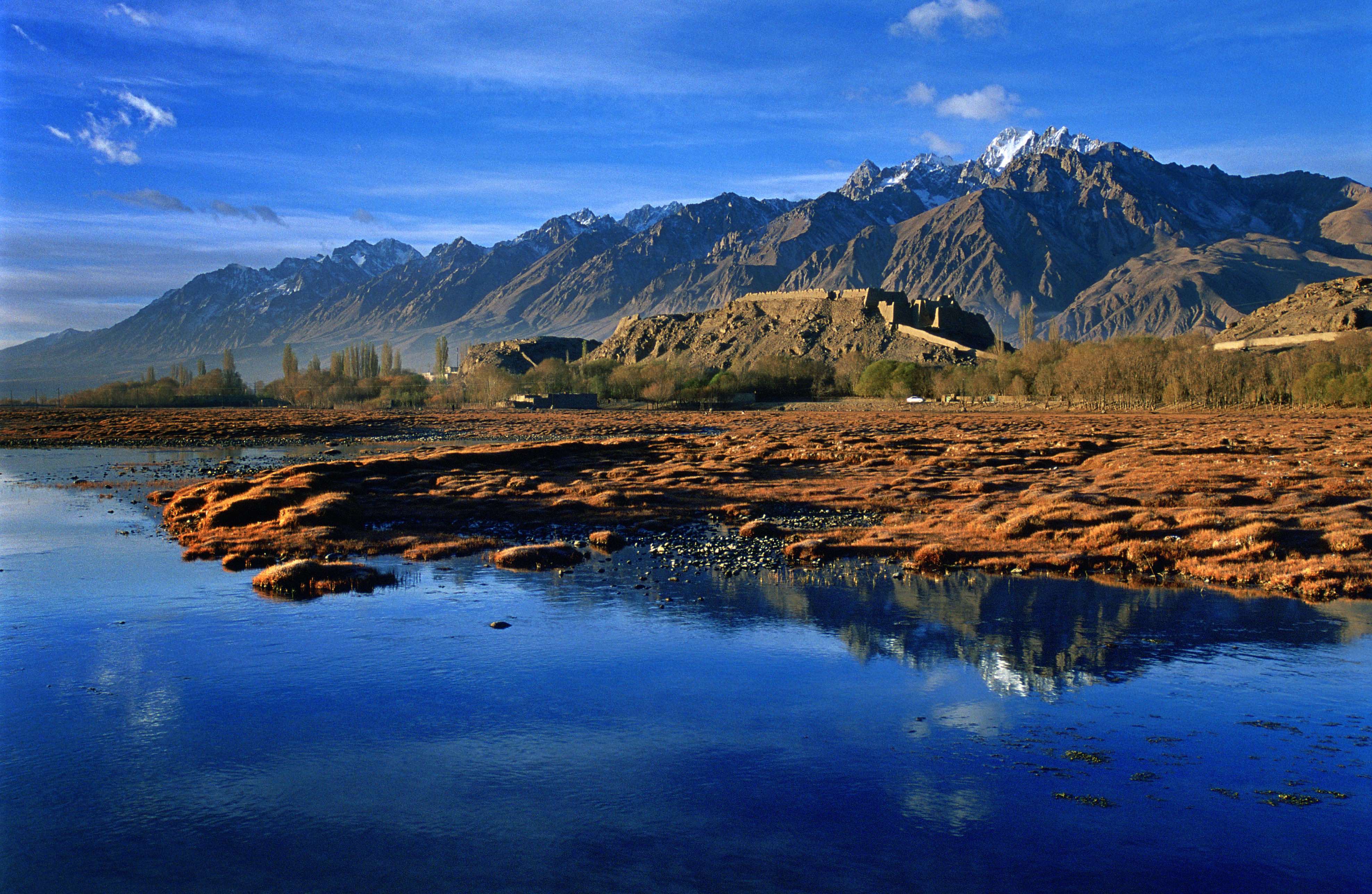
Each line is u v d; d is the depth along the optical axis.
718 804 16.28
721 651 24.91
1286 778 17.03
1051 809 15.97
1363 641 25.58
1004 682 22.34
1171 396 186.12
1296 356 182.25
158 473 80.12
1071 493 51.19
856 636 26.27
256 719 20.17
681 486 64.06
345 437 134.75
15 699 21.33
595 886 13.81
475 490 60.25
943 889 13.65
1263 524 38.94
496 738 19.16
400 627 27.34
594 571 35.97
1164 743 18.67
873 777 17.23
